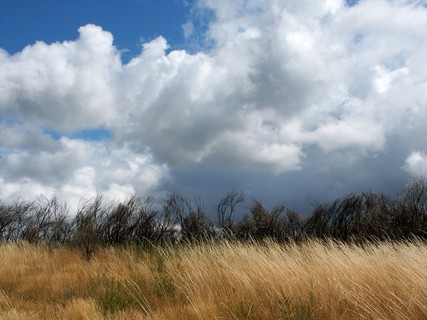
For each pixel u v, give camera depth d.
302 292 6.01
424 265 6.24
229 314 5.52
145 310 5.86
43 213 16.55
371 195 15.81
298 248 9.54
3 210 16.66
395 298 5.38
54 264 10.93
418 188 15.18
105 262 10.67
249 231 15.76
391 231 14.17
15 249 12.62
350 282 6.06
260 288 6.45
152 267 8.99
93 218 13.59
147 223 14.86
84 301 6.34
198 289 6.74
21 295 7.59
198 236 14.68
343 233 15.13
